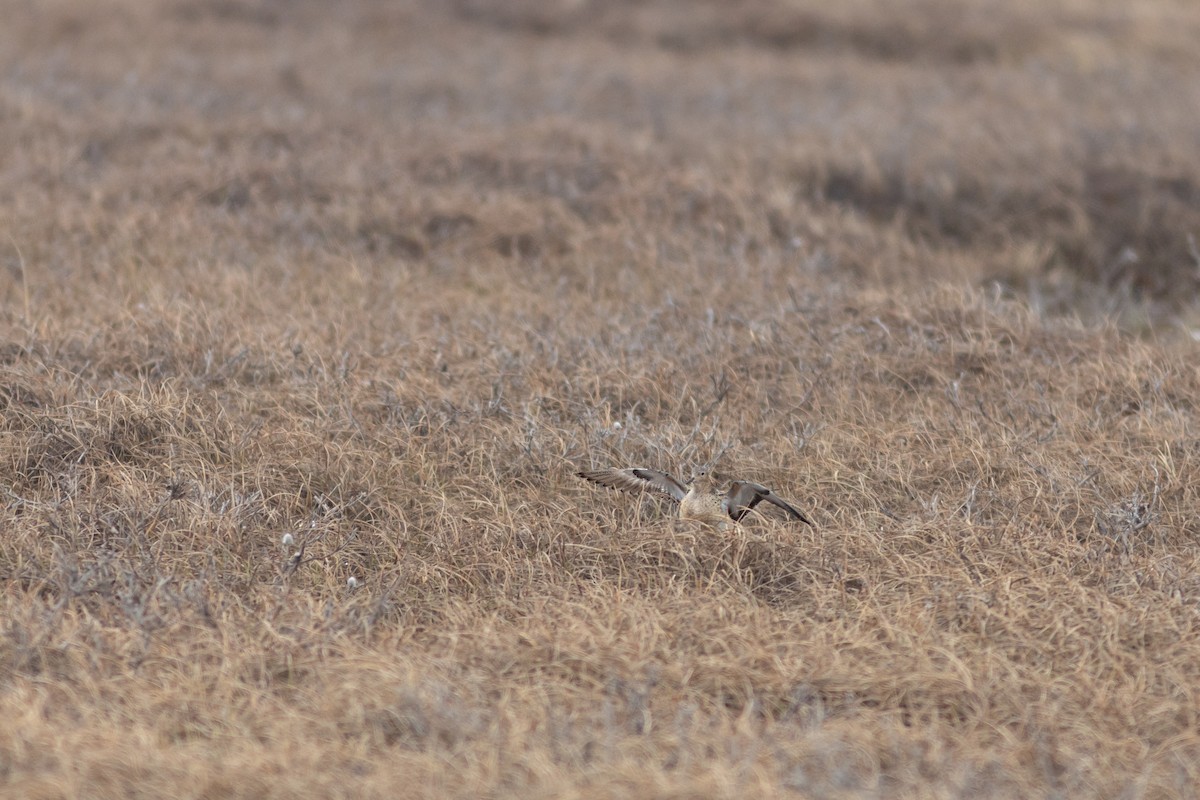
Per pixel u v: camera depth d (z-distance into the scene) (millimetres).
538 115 57531
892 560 22891
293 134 51781
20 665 18766
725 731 17125
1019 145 54906
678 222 45750
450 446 27062
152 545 22922
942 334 33906
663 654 19438
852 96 66125
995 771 16734
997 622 20750
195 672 18484
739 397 30094
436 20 79625
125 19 71938
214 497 24422
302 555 22672
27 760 15938
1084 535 24562
